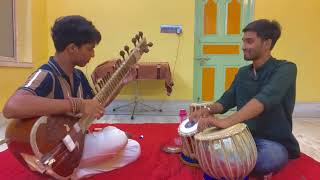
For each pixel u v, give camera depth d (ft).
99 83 5.50
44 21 16.01
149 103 16.03
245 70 6.15
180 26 15.90
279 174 5.99
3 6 13.17
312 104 15.98
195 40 16.44
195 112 6.15
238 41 16.47
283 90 5.12
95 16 15.94
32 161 4.56
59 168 4.67
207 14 16.37
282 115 5.68
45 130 4.50
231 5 16.30
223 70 16.66
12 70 12.64
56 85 4.79
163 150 7.36
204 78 16.70
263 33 5.45
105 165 5.91
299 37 15.98
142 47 5.98
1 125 11.60
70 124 4.78
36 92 4.49
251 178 5.49
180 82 16.15
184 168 6.16
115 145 5.59
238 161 4.59
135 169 6.13
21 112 4.27
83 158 5.37
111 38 16.01
